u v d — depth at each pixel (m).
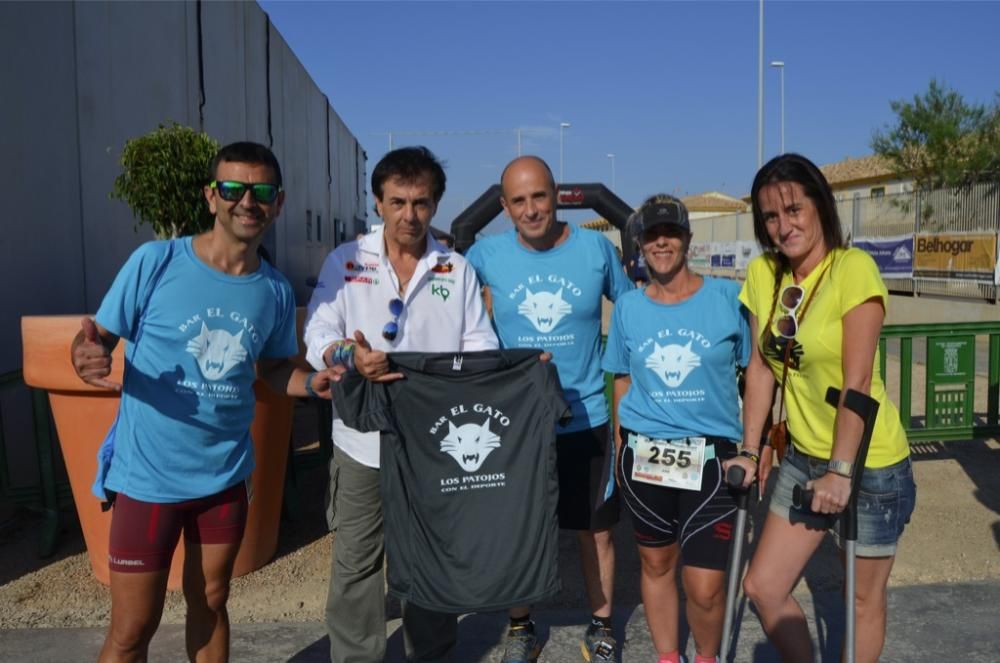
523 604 3.01
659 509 3.26
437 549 3.00
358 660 3.34
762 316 2.91
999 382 6.16
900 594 4.27
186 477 2.72
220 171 2.65
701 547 3.12
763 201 2.81
